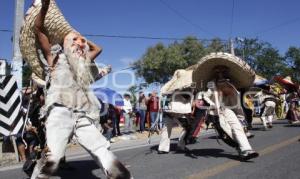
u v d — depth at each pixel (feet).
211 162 27.27
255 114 70.44
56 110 17.13
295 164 25.49
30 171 23.07
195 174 23.26
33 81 20.95
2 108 33.73
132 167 26.61
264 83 55.42
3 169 28.78
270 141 38.24
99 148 17.21
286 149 32.27
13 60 43.73
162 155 32.22
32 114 23.32
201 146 37.50
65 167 25.81
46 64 18.70
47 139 16.83
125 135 53.31
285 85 61.36
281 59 213.66
